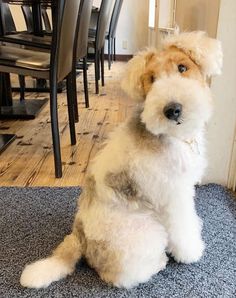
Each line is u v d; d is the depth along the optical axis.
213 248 1.17
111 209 0.96
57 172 1.69
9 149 2.06
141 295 0.98
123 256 0.94
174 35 0.99
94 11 4.06
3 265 1.12
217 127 1.49
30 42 2.12
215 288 1.00
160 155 0.93
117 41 5.62
